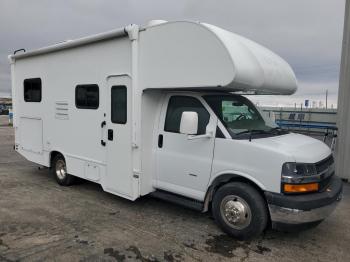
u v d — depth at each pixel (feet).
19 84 24.35
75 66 19.27
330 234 14.75
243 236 13.50
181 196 15.87
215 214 14.37
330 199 12.85
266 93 18.06
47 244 13.10
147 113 16.11
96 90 18.10
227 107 15.28
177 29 14.10
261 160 12.80
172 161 15.62
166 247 13.07
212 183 14.32
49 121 21.80
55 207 17.58
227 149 13.75
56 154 21.91
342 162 24.98
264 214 12.99
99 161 18.29
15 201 18.56
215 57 12.95
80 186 21.89
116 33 16.19
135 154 16.12
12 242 13.24
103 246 13.03
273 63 15.75
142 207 17.69
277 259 12.34
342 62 24.82
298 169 12.32
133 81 15.71
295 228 12.65
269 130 15.74
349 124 24.21
